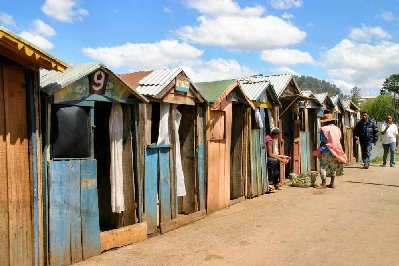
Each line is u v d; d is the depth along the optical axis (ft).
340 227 24.81
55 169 17.74
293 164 43.83
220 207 30.07
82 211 18.99
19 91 16.19
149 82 24.36
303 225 25.31
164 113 24.45
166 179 24.68
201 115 28.02
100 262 18.72
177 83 24.61
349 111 62.59
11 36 14.24
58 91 17.54
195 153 27.50
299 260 19.10
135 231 21.84
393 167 57.52
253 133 35.17
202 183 28.04
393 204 31.53
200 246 21.25
